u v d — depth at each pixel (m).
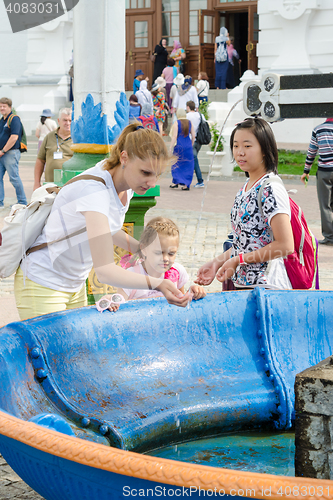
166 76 18.62
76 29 3.54
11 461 1.63
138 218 3.79
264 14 17.27
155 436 2.27
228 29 23.06
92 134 3.69
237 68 22.39
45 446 1.41
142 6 22.84
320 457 1.60
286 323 2.69
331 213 7.50
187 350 2.62
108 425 2.16
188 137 11.77
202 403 2.41
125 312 2.53
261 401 2.48
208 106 15.59
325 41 16.84
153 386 2.46
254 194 2.61
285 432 2.49
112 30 3.63
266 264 2.75
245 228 2.65
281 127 16.39
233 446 2.34
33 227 2.30
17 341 2.12
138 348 2.53
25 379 2.09
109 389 2.37
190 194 11.48
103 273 1.94
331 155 7.31
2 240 2.35
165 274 2.74
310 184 12.44
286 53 17.12
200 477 1.24
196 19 22.41
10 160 8.73
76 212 2.03
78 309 2.44
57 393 2.15
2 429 1.50
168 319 2.61
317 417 1.59
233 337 2.69
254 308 2.72
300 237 2.69
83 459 1.35
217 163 14.37
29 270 2.39
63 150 5.27
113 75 3.69
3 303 4.96
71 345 2.32
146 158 1.80
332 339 2.71
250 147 2.62
